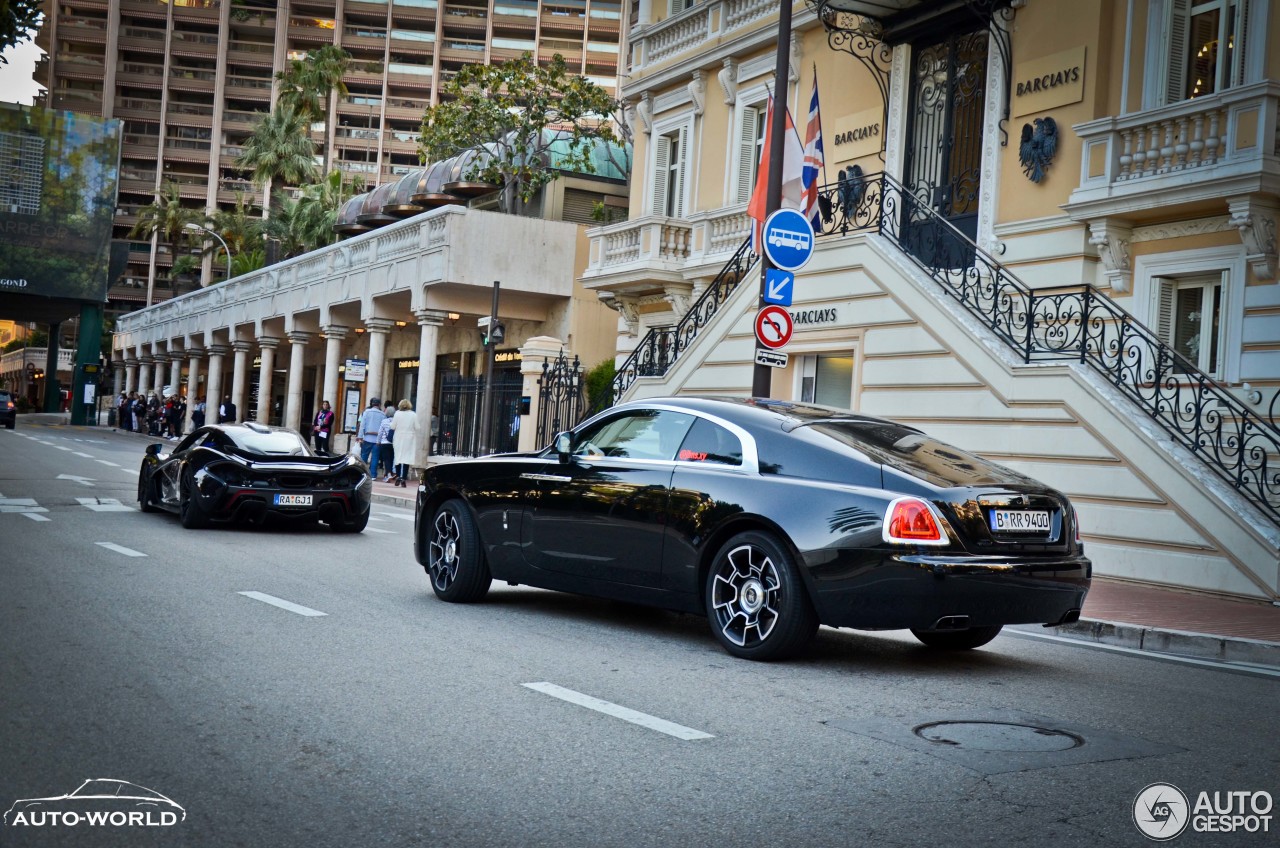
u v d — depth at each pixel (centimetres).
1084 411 1219
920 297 1426
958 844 373
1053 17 1530
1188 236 1344
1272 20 1270
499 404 2500
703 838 371
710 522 705
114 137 6166
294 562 1098
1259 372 1262
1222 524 1082
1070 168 1491
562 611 862
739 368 1717
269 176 6175
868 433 732
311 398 5056
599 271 2397
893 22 1788
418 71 10562
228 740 469
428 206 3684
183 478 1393
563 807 398
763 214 1658
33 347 10388
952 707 579
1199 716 584
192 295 5153
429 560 909
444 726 500
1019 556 664
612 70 10756
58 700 525
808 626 668
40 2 1620
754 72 2144
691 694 582
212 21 10606
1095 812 411
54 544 1138
